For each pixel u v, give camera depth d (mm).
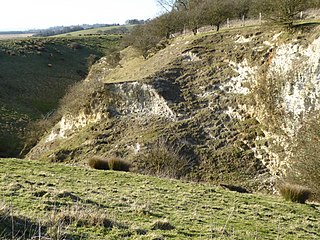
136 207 10586
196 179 27531
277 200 16250
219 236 9078
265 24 34250
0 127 48062
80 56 83000
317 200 19984
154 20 61938
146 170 27844
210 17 48562
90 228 7730
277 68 30828
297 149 25094
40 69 69375
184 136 31250
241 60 34938
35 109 56094
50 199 9508
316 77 27562
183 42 44250
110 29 139625
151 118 34406
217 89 34625
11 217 7168
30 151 42844
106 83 38438
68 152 34562
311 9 40125
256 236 9812
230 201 14609
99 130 35625
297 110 27938
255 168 27625
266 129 29328
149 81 36312
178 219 10219
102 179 15836
